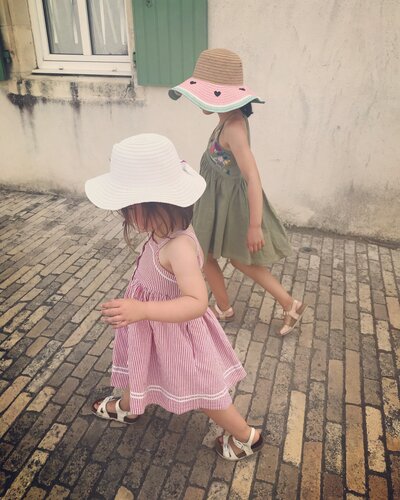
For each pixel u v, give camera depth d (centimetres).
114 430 211
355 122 361
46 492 182
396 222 389
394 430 212
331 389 235
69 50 433
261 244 230
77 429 211
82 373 244
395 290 327
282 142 386
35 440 204
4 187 500
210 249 252
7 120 458
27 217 434
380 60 336
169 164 143
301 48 348
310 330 280
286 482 188
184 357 165
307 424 215
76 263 353
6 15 408
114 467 193
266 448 203
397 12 318
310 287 327
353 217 398
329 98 359
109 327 280
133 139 144
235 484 187
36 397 228
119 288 321
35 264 351
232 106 205
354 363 254
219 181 234
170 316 139
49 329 277
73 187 476
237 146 216
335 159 379
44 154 466
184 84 220
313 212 407
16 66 429
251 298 312
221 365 179
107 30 414
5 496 180
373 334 278
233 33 357
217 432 211
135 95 408
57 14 418
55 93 431
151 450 201
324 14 333
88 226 416
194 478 189
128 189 141
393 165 368
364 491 185
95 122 434
